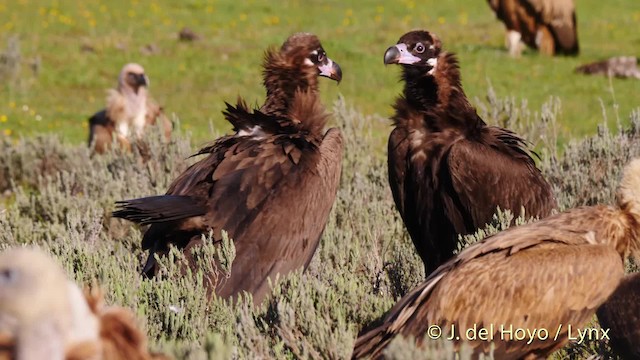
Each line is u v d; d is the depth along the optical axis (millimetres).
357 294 11125
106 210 17719
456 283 9555
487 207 13570
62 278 5969
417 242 14359
